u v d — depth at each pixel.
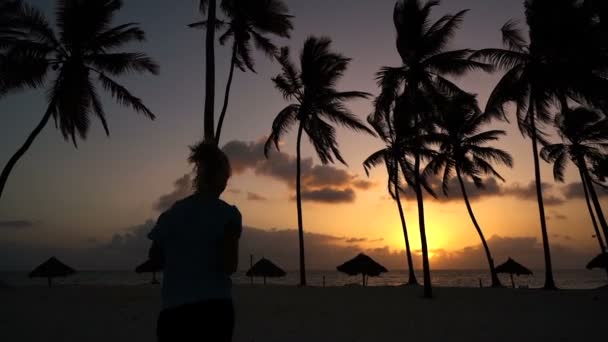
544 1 21.94
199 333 2.10
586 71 20.75
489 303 16.33
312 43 28.91
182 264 2.20
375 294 19.97
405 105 20.89
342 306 14.98
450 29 20.42
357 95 28.23
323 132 28.62
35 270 32.41
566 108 23.00
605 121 28.00
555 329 10.23
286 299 16.98
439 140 26.53
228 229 2.28
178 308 2.12
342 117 28.00
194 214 2.29
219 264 2.24
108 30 22.05
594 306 14.98
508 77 23.98
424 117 21.25
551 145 30.88
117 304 14.88
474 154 32.19
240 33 20.92
